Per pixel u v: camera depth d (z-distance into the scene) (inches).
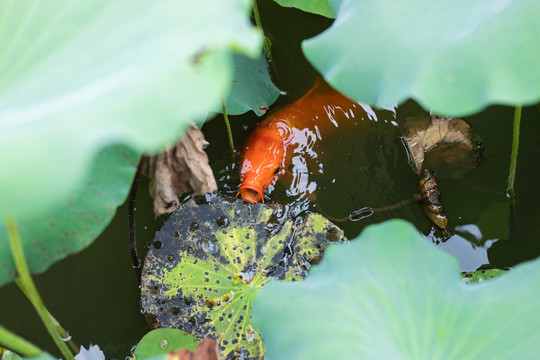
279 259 57.4
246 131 63.2
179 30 41.9
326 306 47.6
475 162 62.0
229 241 57.7
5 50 45.1
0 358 55.1
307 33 67.4
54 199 35.5
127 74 40.3
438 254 48.1
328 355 46.6
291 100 64.6
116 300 58.4
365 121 63.6
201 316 56.2
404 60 48.9
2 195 35.5
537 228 59.9
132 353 57.3
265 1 67.8
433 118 62.8
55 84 42.8
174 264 57.3
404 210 61.2
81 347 57.4
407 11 49.7
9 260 49.4
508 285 47.6
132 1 45.0
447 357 46.6
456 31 48.7
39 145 36.9
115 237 59.8
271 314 47.8
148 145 37.9
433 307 47.4
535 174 61.4
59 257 50.3
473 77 47.7
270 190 61.6
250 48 42.1
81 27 45.0
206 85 40.9
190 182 53.9
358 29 50.2
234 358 55.4
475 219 60.5
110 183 50.8
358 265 48.2
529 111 63.4
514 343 46.6
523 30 48.1
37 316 57.7
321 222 58.1
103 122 37.8
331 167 62.5
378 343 46.8
